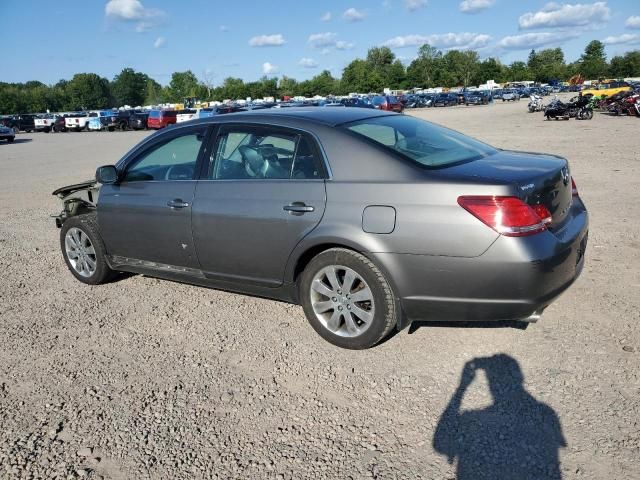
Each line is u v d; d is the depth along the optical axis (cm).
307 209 386
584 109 2847
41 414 336
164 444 302
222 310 481
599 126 2333
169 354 405
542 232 338
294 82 13112
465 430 300
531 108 4031
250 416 324
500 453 280
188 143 470
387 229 356
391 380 353
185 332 441
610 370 347
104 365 394
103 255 539
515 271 329
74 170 1645
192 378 370
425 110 5850
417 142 405
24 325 469
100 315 484
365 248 363
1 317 489
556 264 338
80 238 560
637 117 2795
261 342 416
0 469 286
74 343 431
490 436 294
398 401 330
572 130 2202
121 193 504
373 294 370
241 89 11744
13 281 588
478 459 277
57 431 318
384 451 287
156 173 489
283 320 454
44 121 5084
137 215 489
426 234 344
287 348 404
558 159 399
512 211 328
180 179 467
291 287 416
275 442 299
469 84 12888
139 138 3347
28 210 1002
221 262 442
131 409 337
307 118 416
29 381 376
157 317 473
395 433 301
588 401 317
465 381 346
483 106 6228
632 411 306
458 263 339
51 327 462
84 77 14488
